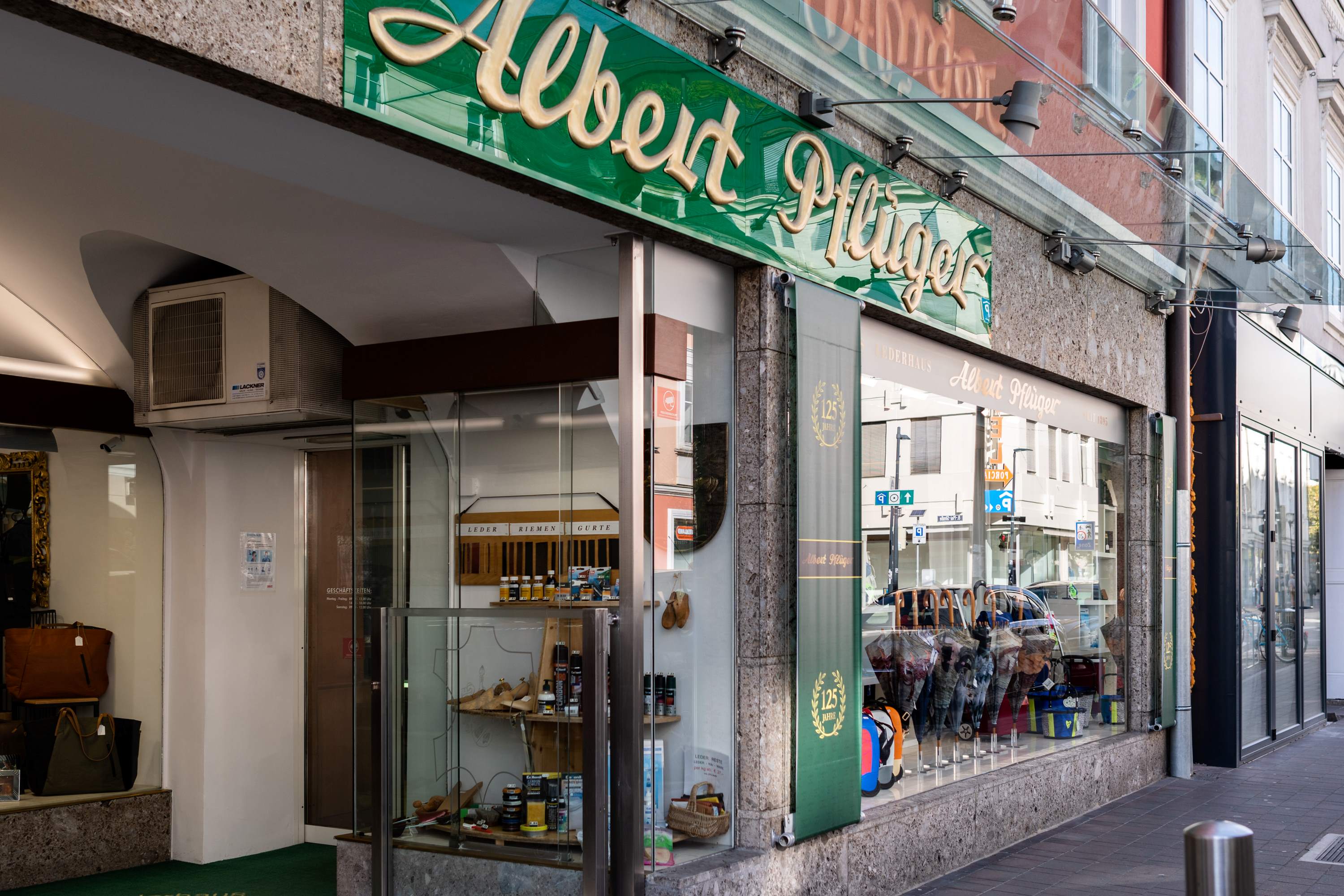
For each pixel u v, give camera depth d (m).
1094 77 6.46
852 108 5.93
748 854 5.17
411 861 5.24
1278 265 9.02
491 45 3.93
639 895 4.69
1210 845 2.96
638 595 4.76
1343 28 17.05
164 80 3.34
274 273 5.54
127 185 4.99
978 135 6.44
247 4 3.25
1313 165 15.91
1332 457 16.23
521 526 5.18
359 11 3.53
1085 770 8.50
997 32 5.93
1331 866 6.88
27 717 6.74
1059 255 8.09
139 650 6.97
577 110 4.28
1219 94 12.58
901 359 6.57
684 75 4.78
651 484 4.87
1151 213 7.85
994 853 7.13
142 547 6.98
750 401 5.37
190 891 6.14
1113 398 9.42
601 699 4.64
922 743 6.75
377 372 5.54
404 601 5.51
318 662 7.25
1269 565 12.45
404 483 5.52
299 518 7.32
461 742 5.14
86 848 6.47
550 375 5.03
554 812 4.88
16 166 4.95
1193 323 11.35
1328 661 16.67
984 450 7.49
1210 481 11.20
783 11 5.12
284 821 7.16
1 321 6.40
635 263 4.82
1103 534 9.38
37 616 6.86
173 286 6.31
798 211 5.50
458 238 4.98
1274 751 11.98
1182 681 10.10
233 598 6.95
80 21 2.95
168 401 6.32
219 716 6.83
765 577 5.30
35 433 6.73
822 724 5.56
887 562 6.34
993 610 7.57
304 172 4.13
